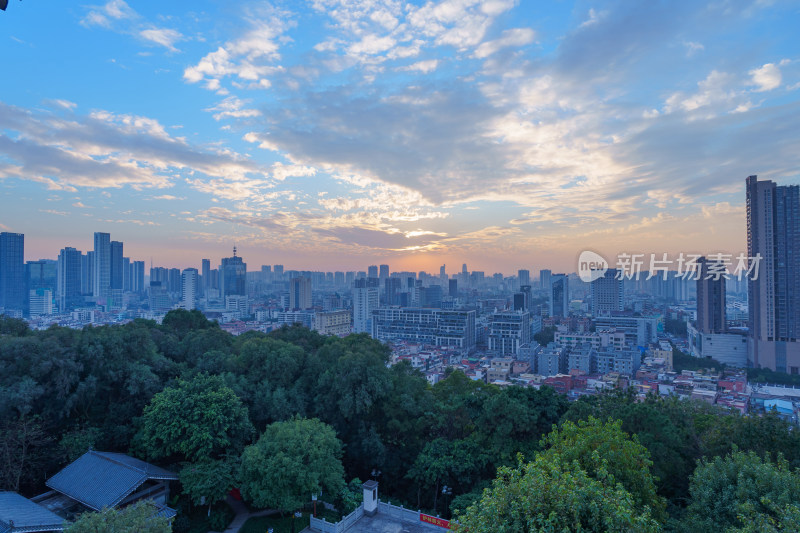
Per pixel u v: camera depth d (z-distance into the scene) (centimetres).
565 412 4350
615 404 4088
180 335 5925
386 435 4666
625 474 2505
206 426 3553
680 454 3644
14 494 3145
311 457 3403
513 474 1889
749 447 3216
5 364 3659
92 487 3250
